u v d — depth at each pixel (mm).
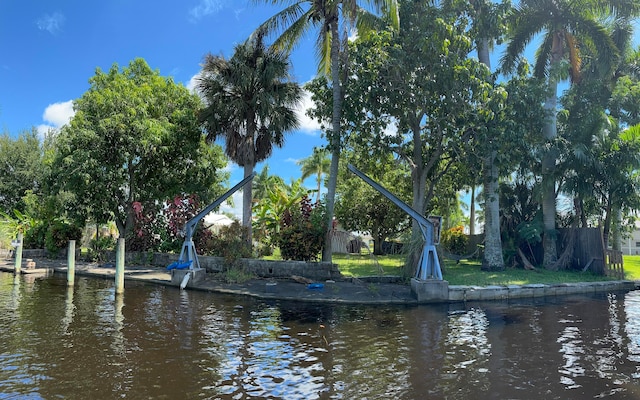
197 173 20109
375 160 18016
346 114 15336
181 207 17703
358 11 16141
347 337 7684
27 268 17344
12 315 9180
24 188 31891
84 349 6715
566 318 9602
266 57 17438
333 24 15602
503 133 14188
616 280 15312
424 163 17547
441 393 5133
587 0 18672
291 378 5570
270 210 22203
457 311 10344
